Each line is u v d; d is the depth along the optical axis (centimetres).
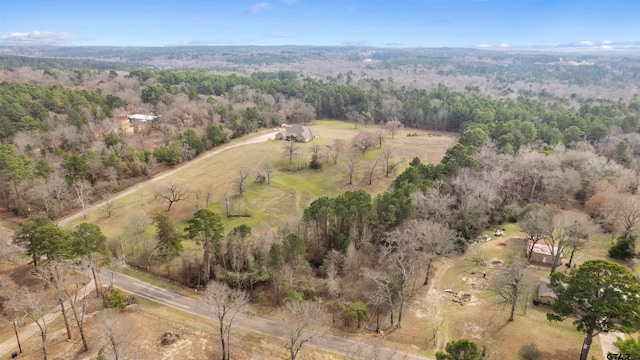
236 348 4938
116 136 11581
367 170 11300
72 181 9050
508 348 4891
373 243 7038
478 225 7825
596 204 8162
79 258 5691
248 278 6125
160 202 9112
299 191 10006
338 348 4953
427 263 6475
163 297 5969
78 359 4694
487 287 6138
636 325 4072
